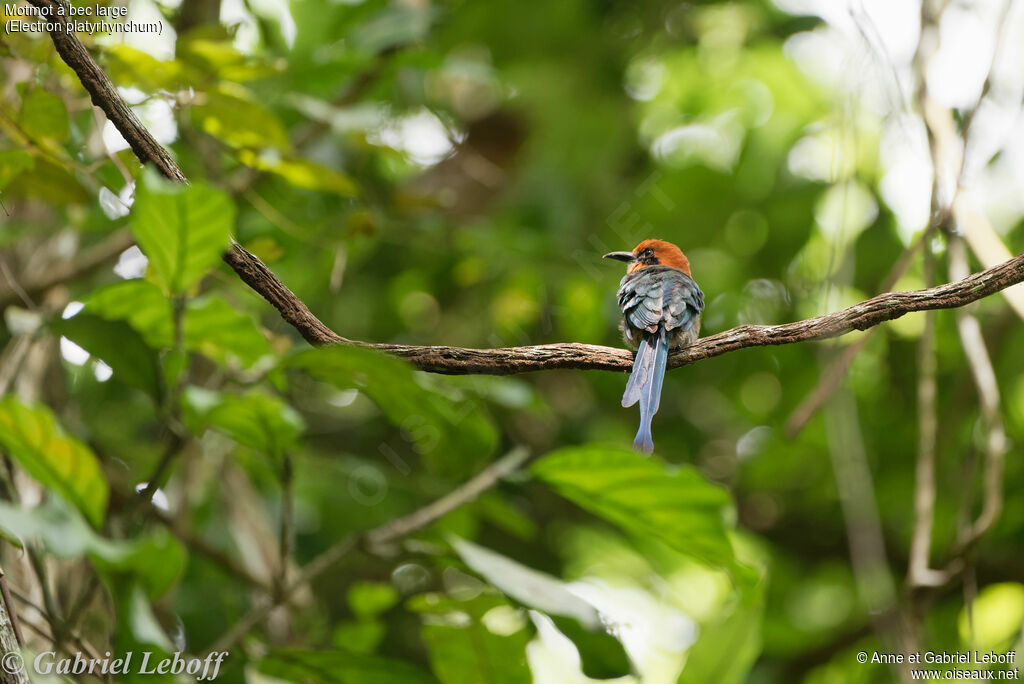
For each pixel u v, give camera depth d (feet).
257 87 34.83
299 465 38.50
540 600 22.45
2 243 31.48
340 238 33.40
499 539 48.85
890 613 29.73
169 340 24.32
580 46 51.96
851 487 30.40
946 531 48.06
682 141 51.44
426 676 23.89
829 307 28.63
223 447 34.94
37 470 21.59
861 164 41.91
